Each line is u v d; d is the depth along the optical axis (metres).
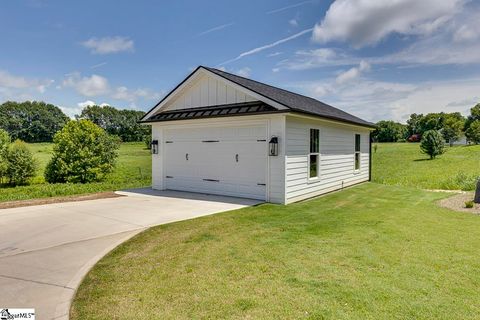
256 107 9.16
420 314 2.81
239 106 9.64
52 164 15.51
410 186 13.93
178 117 10.80
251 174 9.53
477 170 20.39
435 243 4.94
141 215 7.34
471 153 34.75
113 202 9.22
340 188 12.34
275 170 8.90
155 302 3.10
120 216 7.24
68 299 3.22
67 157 15.25
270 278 3.62
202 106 10.77
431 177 17.16
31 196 10.90
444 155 32.78
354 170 13.84
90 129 15.79
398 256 4.32
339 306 2.96
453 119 61.47
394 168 23.17
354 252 4.50
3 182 14.66
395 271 3.80
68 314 2.92
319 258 4.27
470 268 3.89
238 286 3.42
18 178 14.59
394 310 2.88
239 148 9.78
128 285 3.52
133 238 5.47
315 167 10.38
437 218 6.83
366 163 15.56
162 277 3.72
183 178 11.41
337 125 11.91
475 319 2.73
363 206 8.48
